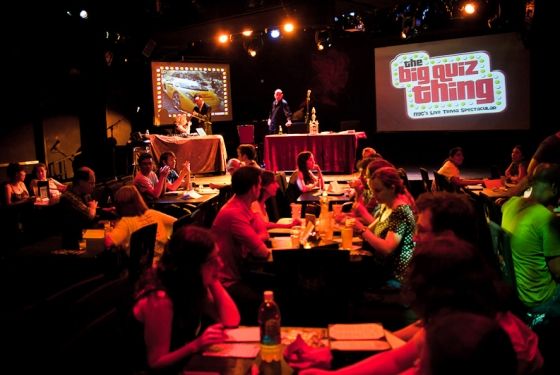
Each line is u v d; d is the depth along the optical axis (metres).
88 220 4.79
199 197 6.36
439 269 1.38
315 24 9.57
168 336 2.07
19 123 10.68
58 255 3.80
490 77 11.79
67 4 9.46
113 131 12.48
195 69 13.34
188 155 11.59
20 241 5.82
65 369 2.00
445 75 12.30
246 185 3.47
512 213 3.08
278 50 14.35
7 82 10.29
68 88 11.70
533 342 1.83
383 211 3.85
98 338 2.18
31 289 3.71
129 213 4.04
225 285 3.30
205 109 12.54
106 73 12.04
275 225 4.43
